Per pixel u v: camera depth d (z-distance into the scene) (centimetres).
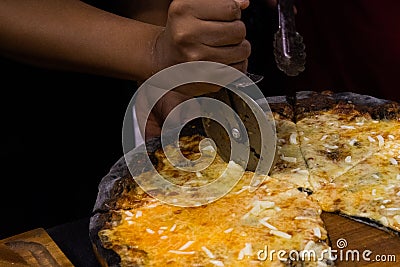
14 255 98
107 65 102
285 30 115
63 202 125
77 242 103
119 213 105
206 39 96
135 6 125
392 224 102
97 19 103
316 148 116
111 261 98
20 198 124
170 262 98
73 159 127
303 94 126
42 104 124
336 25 158
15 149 123
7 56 107
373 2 154
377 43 157
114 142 128
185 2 96
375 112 121
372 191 108
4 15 102
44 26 102
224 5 96
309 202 106
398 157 113
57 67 105
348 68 160
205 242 100
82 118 126
